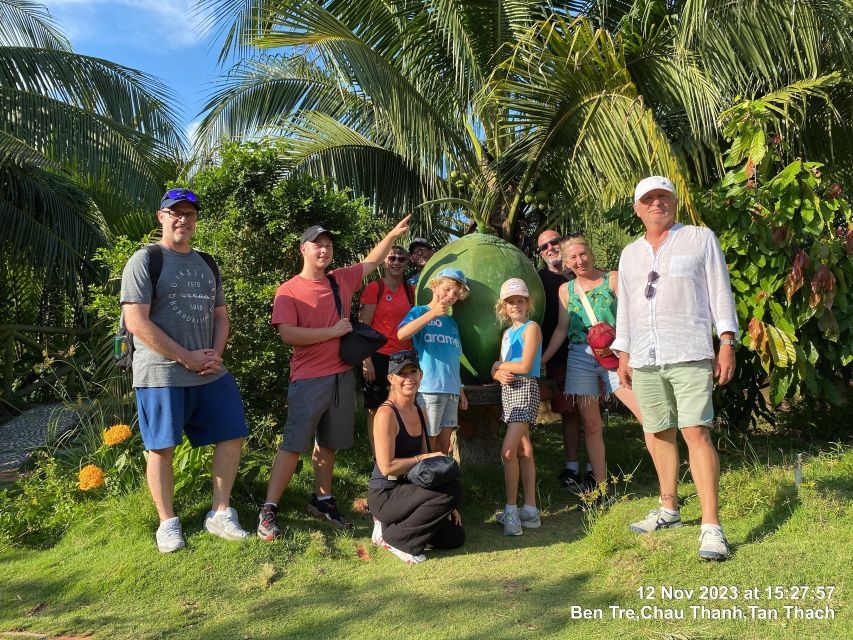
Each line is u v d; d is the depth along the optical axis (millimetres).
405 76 7309
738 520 3854
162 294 4008
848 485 4125
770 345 5238
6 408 9164
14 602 3578
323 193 5945
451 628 3043
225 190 5809
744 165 5809
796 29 6273
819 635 2650
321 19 6160
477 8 6824
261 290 5484
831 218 5285
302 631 3137
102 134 8969
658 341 3531
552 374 5332
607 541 3600
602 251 7367
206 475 4617
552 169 6605
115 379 6227
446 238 8344
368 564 3959
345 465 5594
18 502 4586
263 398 5711
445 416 4520
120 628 3234
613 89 5562
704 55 6355
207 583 3654
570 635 2863
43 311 11477
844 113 7207
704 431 3447
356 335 4477
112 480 4641
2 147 7887
